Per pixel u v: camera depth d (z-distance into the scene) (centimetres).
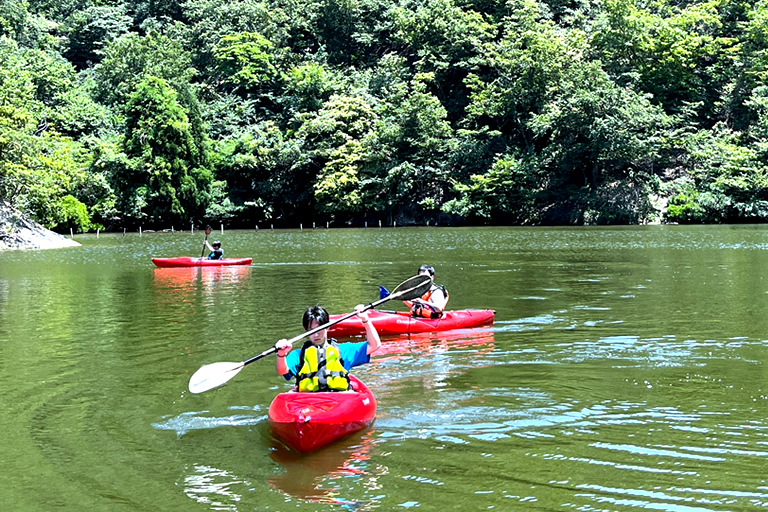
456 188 5653
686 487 470
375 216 6328
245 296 1472
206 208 6069
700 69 6331
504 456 530
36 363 860
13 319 1198
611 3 5872
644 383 730
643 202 5341
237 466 519
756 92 5612
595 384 727
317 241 3741
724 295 1380
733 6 6375
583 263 2131
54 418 641
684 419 611
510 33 5984
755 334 979
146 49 7388
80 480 497
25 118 3556
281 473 504
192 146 5888
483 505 446
